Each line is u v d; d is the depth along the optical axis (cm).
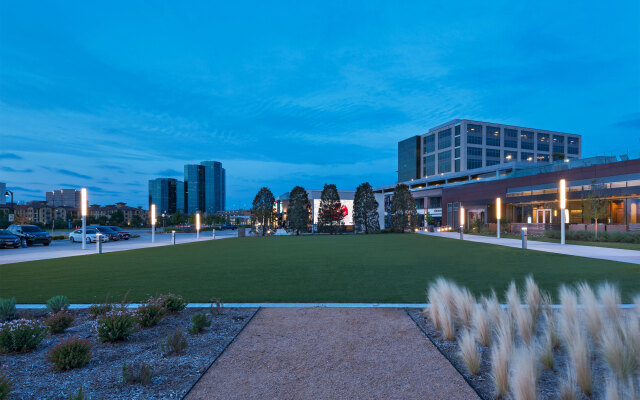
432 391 344
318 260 1432
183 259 1528
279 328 545
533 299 593
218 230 6962
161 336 526
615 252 1548
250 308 667
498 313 501
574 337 416
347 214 4647
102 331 496
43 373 402
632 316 452
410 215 4328
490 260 1348
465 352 390
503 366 336
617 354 362
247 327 552
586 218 2530
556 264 1202
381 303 696
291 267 1230
